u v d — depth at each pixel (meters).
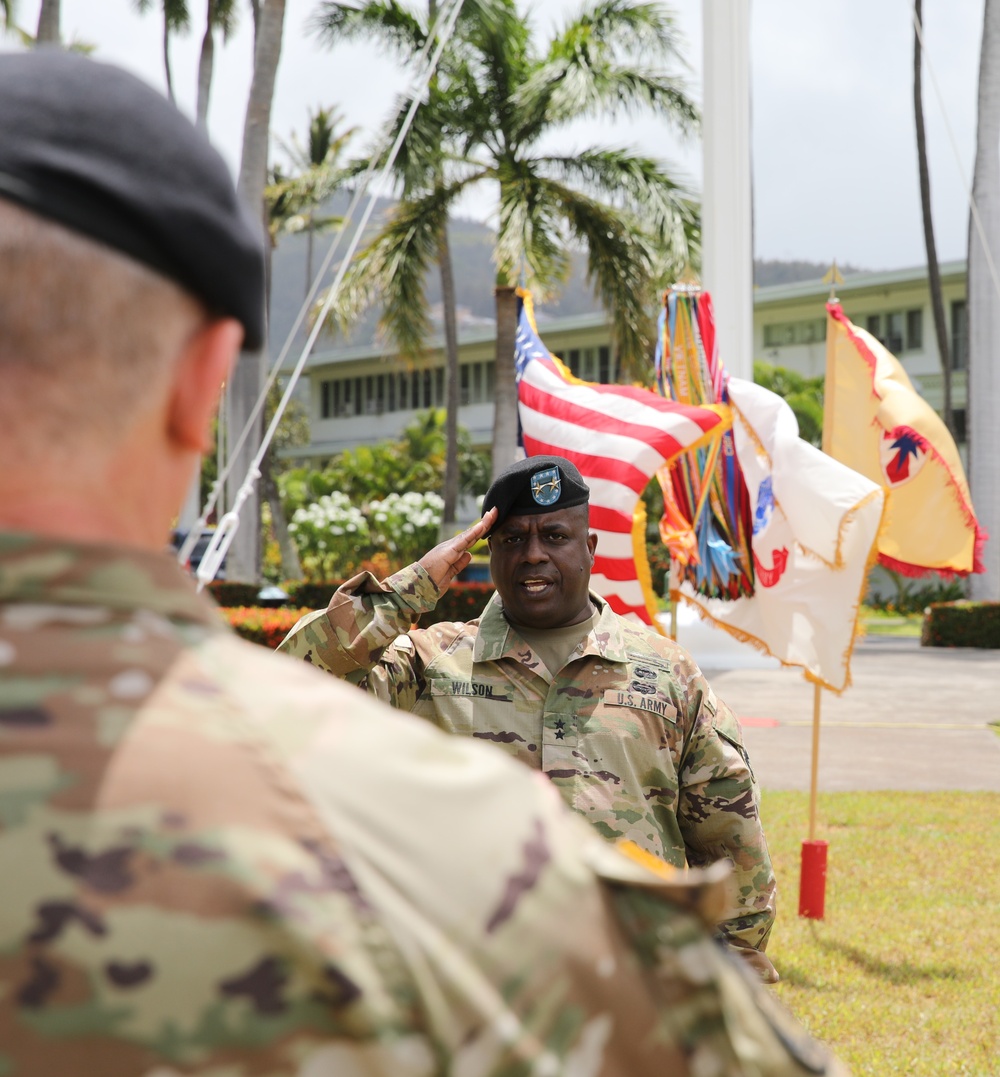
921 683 13.45
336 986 0.60
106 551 0.67
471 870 0.65
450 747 0.71
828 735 10.15
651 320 17.59
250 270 0.71
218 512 20.05
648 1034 0.68
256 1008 0.59
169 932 0.59
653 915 0.69
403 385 39.28
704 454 5.34
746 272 13.30
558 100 16.41
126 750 0.62
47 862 0.59
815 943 5.03
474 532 2.50
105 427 0.67
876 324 32.16
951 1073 3.85
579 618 2.71
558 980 0.65
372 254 17.61
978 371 20.00
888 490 4.42
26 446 0.66
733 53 13.21
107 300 0.66
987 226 19.91
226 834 0.61
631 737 2.58
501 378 18.61
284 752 0.65
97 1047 0.57
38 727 0.62
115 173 0.65
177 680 0.65
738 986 0.73
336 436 41.03
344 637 2.37
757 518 4.81
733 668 14.09
